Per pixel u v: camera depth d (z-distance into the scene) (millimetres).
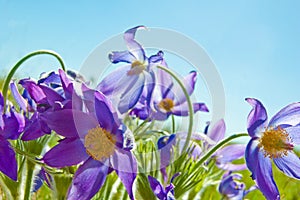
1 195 551
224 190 692
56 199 505
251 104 540
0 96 499
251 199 836
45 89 485
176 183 551
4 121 493
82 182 486
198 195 642
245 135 547
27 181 521
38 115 492
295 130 564
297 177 560
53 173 500
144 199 512
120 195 536
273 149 552
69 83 487
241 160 1062
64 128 482
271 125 559
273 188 547
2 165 490
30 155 495
